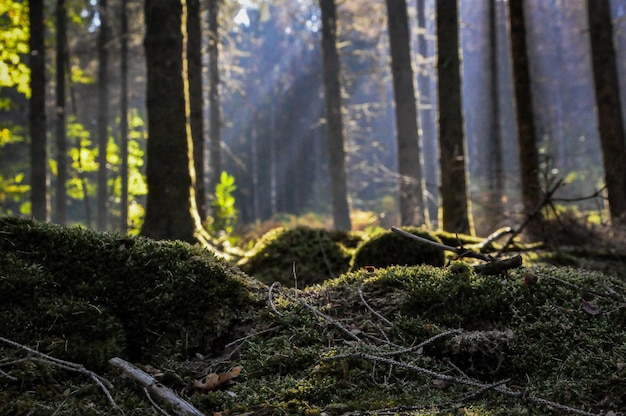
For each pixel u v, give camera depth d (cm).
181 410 229
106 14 2264
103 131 2284
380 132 3894
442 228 979
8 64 1719
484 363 272
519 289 304
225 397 243
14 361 236
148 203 763
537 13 3953
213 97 2120
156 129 765
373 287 322
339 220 1781
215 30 2080
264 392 244
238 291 307
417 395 246
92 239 294
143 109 3216
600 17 1150
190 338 284
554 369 263
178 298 289
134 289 287
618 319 288
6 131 1967
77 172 2633
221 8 2108
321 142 4550
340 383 249
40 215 1442
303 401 235
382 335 285
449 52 985
